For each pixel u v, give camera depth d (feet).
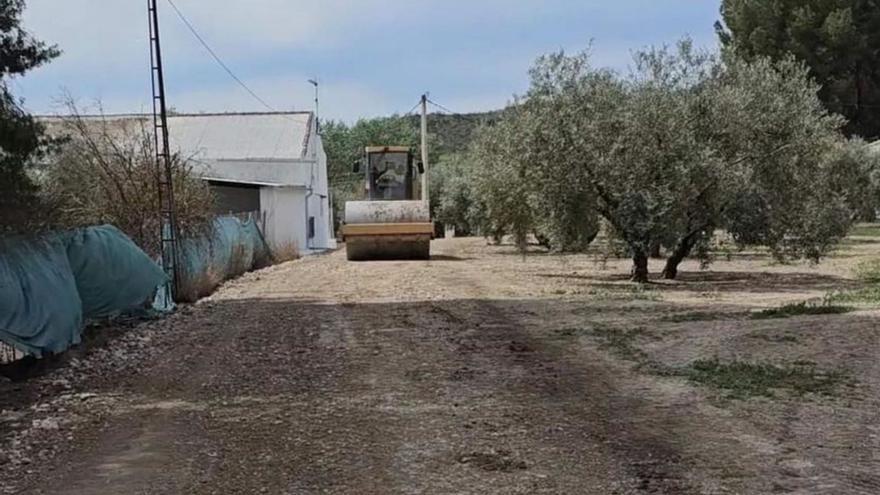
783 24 155.53
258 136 128.98
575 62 61.52
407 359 34.04
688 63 62.54
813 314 41.45
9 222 33.71
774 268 76.33
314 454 21.33
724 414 24.13
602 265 81.56
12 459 21.67
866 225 152.87
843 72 154.40
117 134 79.97
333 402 26.96
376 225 92.53
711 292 56.90
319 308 51.37
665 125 59.16
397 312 48.52
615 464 19.89
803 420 23.26
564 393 27.45
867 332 35.40
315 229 135.85
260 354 36.19
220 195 112.68
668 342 36.22
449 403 26.40
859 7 152.76
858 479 18.35
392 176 106.32
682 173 58.13
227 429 24.07
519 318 45.09
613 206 62.39
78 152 59.72
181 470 20.34
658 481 18.57
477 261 92.17
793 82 63.72
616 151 59.88
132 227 57.47
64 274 37.60
